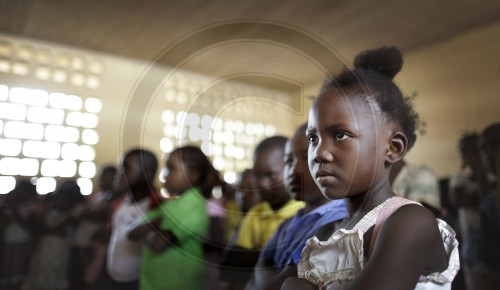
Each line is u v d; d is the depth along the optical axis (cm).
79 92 381
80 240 196
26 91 364
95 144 386
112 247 140
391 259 36
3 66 353
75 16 304
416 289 38
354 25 263
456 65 290
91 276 177
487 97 277
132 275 134
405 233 37
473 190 142
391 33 280
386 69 61
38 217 213
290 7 255
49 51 359
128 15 295
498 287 124
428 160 271
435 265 39
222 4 264
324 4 250
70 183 221
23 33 338
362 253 41
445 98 288
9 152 358
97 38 341
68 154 379
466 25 277
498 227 129
